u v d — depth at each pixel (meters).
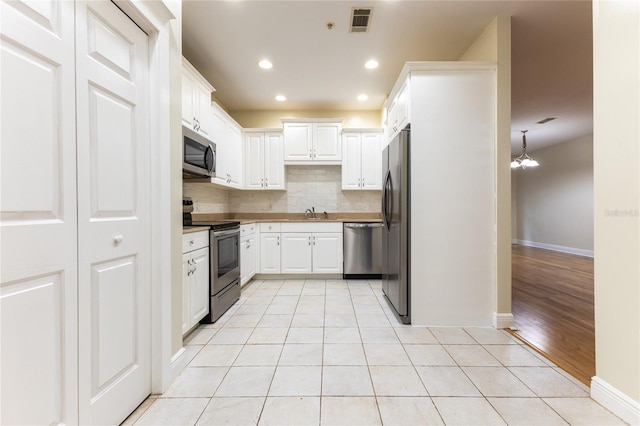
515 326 2.35
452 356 1.87
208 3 2.13
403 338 2.14
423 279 2.38
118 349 1.26
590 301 2.98
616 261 1.31
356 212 4.54
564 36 2.59
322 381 1.59
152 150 1.45
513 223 8.23
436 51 2.81
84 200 1.09
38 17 0.92
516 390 1.51
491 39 2.37
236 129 3.92
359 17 2.31
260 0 2.10
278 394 1.48
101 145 1.17
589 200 5.94
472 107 2.35
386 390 1.51
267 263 3.95
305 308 2.80
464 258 2.37
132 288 1.35
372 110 4.49
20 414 0.87
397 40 2.62
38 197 0.92
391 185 2.64
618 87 1.29
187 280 2.04
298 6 2.17
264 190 4.48
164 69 1.49
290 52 2.81
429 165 2.37
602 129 1.36
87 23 1.10
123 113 1.29
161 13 1.46
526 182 7.76
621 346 1.29
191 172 2.54
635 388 1.23
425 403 1.41
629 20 1.24
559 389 1.51
